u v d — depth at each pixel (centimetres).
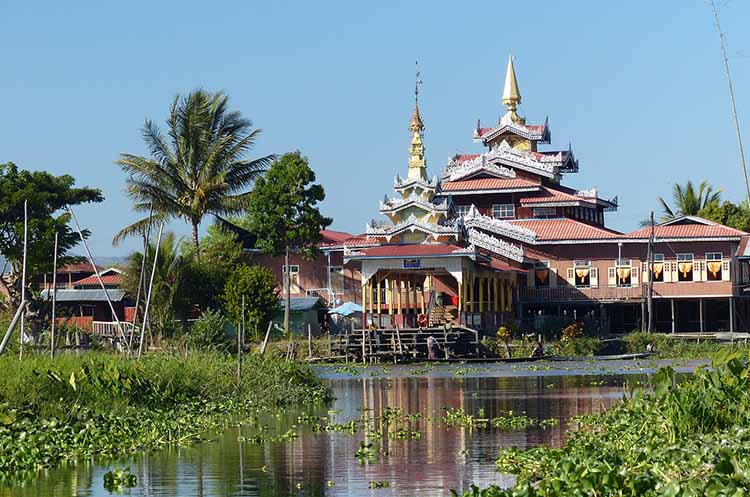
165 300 8112
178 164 9612
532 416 4062
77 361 3947
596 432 3172
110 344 6750
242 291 8306
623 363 7306
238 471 2814
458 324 8038
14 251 8294
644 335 8262
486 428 3672
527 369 6906
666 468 2309
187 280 8419
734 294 9081
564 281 9412
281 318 9269
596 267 9350
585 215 10419
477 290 8756
